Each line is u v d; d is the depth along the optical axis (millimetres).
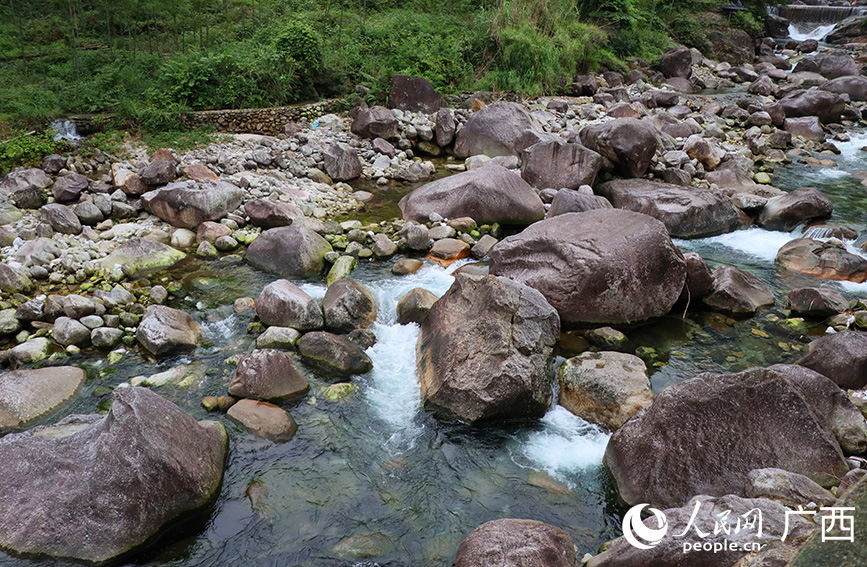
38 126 13844
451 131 16969
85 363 7957
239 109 16328
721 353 8461
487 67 22438
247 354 7941
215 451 6297
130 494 5457
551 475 6371
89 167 13188
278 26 19797
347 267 10297
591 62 25453
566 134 17188
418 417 7168
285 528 5715
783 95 24969
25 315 8648
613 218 9703
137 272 10266
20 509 5457
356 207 13375
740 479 5574
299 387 7426
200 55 16891
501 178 12594
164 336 8141
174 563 5359
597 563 5051
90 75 16250
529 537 5188
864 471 5648
